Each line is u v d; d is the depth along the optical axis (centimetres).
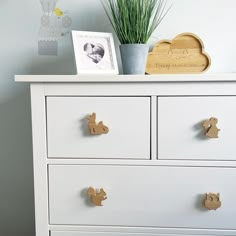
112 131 100
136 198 102
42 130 101
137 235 103
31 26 138
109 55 115
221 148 98
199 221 101
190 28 132
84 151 101
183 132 99
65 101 100
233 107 97
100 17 134
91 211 103
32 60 139
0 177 145
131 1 113
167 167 100
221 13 130
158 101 98
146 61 121
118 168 102
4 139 143
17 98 141
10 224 146
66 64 138
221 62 132
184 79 94
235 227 100
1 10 138
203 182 100
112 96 99
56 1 136
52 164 102
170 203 101
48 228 104
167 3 131
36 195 103
